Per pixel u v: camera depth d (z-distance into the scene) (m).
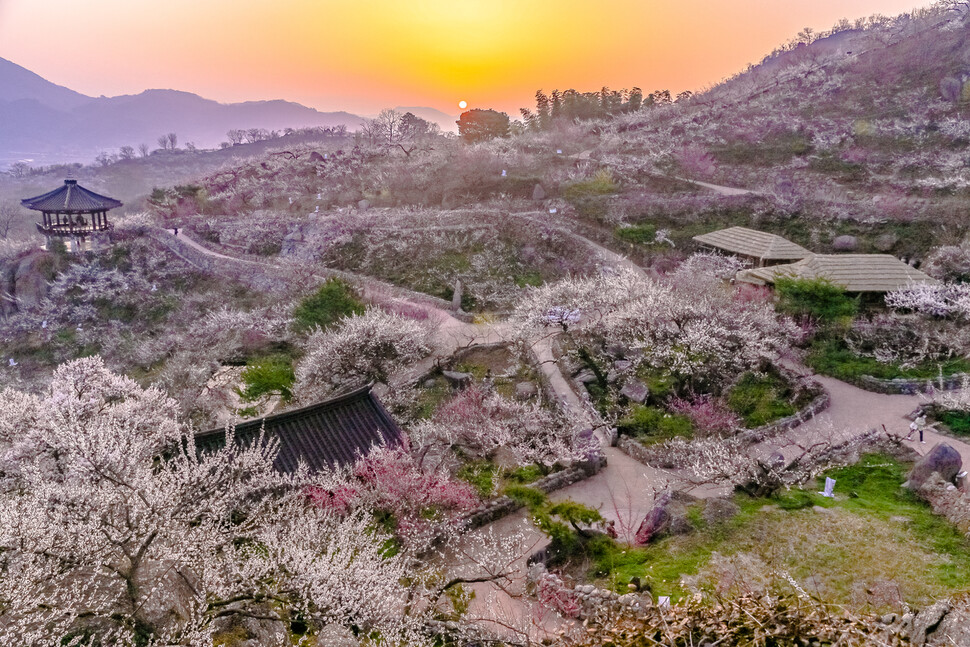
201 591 11.41
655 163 65.75
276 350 35.94
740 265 37.22
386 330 29.70
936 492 17.52
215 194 73.94
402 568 14.05
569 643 9.34
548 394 27.97
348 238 53.12
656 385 27.16
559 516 17.75
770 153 63.69
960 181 47.97
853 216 44.34
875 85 72.38
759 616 7.81
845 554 14.75
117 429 15.84
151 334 45.91
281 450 18.73
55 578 10.53
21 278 53.72
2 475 19.69
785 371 26.91
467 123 102.12
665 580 14.46
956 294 30.05
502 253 49.12
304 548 13.15
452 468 22.30
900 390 25.56
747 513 17.36
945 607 9.15
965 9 77.88
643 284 30.52
